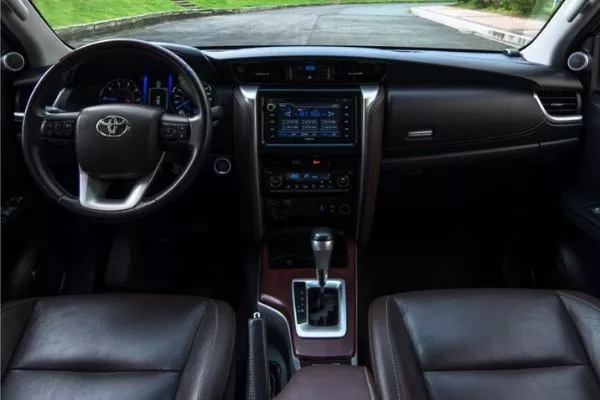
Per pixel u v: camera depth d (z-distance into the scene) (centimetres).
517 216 244
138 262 235
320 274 181
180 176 154
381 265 253
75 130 153
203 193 216
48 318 138
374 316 142
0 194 186
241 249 249
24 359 128
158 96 185
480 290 147
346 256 200
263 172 194
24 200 194
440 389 120
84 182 153
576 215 196
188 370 127
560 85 197
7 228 185
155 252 249
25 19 185
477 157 205
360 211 201
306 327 182
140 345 132
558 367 124
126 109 153
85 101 181
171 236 244
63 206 152
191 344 134
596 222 184
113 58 178
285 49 195
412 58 189
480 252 260
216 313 144
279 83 189
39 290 203
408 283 243
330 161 193
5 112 187
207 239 249
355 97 187
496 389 119
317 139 188
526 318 135
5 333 132
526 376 122
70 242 222
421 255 259
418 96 192
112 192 170
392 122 194
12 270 193
